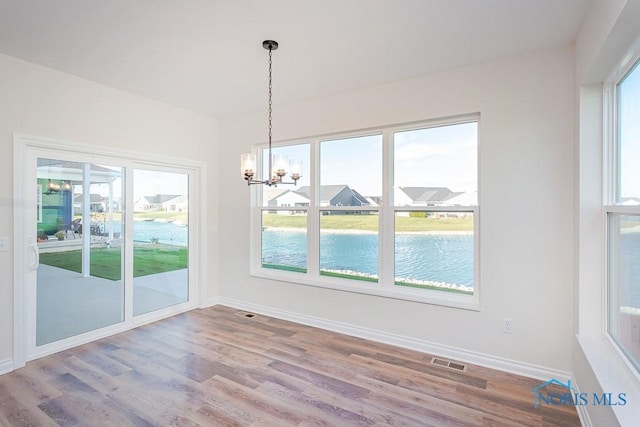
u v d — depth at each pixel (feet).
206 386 8.21
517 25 7.42
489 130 9.23
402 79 10.53
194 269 14.57
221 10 6.90
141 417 7.00
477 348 9.44
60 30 7.70
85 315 10.93
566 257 8.32
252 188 14.20
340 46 8.43
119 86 11.27
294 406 7.41
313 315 12.43
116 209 11.82
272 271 13.91
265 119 13.64
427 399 7.70
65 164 10.43
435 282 10.50
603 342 7.07
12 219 9.12
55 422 6.83
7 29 7.65
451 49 8.56
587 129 7.42
